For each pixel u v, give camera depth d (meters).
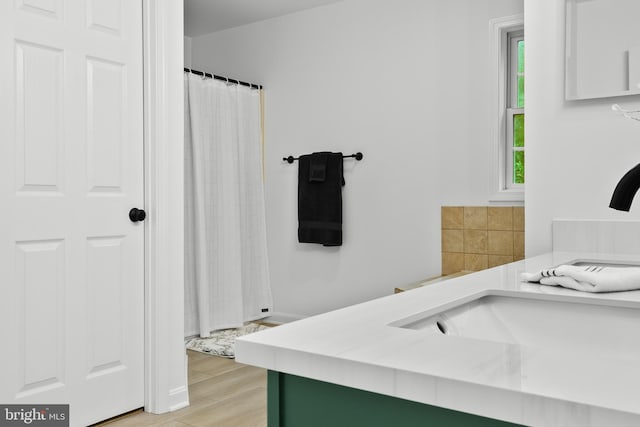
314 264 4.20
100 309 2.36
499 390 0.53
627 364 0.62
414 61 3.69
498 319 1.24
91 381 2.32
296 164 4.29
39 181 2.14
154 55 2.53
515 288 1.27
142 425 2.35
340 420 0.68
